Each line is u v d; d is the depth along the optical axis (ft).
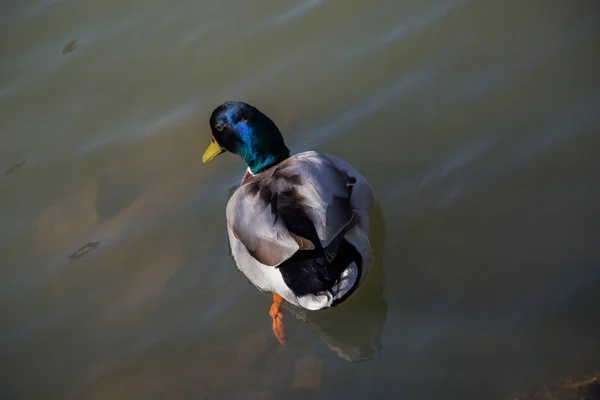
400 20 47.37
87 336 37.19
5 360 36.78
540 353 30.83
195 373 34.58
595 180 36.70
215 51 48.47
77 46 50.47
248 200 33.88
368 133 42.24
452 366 31.48
